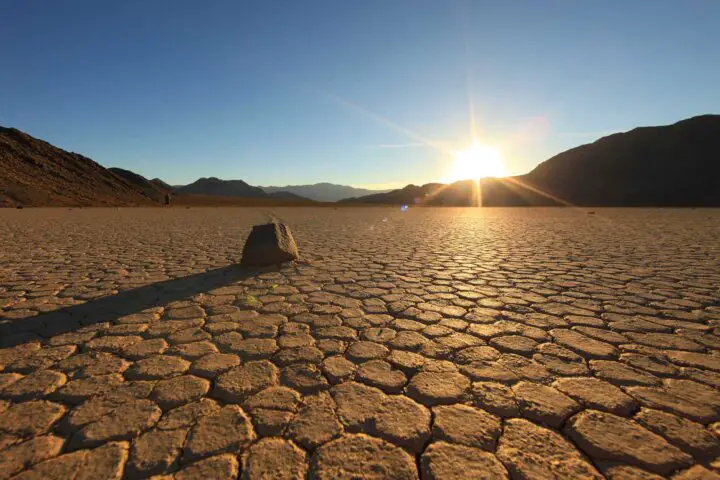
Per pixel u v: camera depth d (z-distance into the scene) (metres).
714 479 1.40
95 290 4.25
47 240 8.95
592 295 3.94
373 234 10.98
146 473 1.44
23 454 1.54
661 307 3.48
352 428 1.71
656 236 9.48
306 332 2.93
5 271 5.30
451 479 1.41
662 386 2.04
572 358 2.42
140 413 1.83
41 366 2.33
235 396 1.98
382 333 2.90
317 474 1.44
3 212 21.78
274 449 1.57
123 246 8.06
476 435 1.65
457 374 2.22
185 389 2.05
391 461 1.50
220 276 5.01
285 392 2.02
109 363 2.38
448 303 3.71
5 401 1.93
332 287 4.40
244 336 2.85
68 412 1.84
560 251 7.16
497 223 15.57
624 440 1.61
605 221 15.72
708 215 19.73
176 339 2.79
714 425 1.70
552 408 1.85
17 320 3.20
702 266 5.45
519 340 2.73
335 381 2.14
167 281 4.71
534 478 1.41
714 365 2.29
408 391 2.03
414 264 5.89
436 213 27.45
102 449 1.57
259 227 6.08
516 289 4.25
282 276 5.00
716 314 3.26
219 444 1.60
